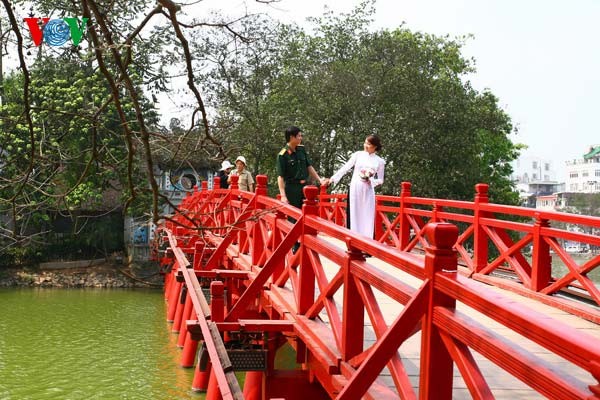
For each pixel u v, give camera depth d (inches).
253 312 327.9
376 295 259.8
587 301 247.8
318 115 916.6
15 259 1011.9
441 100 960.9
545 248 259.4
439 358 107.3
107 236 1037.2
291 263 236.1
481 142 1203.2
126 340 624.4
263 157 941.8
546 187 3631.9
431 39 1143.0
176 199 938.1
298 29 909.2
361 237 153.0
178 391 455.5
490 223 298.5
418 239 372.2
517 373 82.9
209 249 510.6
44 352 574.9
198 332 267.7
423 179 951.6
